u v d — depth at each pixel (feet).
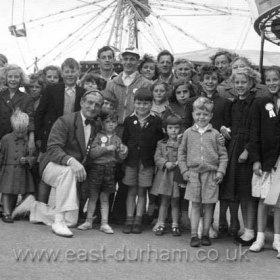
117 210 16.60
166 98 17.46
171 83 18.95
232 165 14.60
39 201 16.26
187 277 11.34
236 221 15.79
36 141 16.92
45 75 19.79
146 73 19.86
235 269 12.12
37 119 16.69
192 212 14.53
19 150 16.33
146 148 15.76
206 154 14.53
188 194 14.55
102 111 15.81
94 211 16.62
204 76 15.84
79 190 15.48
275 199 13.42
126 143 16.17
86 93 15.47
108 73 20.24
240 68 15.60
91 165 15.46
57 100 16.58
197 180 14.47
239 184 14.56
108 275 11.18
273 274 11.84
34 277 10.78
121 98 17.60
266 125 13.97
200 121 14.83
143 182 15.69
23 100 17.46
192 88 17.26
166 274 11.48
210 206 14.58
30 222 15.80
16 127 16.25
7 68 17.51
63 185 14.70
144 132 15.87
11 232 14.37
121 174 15.93
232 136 14.94
